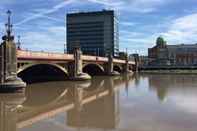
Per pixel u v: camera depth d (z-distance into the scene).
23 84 53.62
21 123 28.95
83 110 36.91
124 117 31.58
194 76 134.38
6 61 53.91
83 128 26.67
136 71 195.88
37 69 85.81
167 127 26.70
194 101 44.62
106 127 26.86
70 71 86.38
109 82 90.00
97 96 52.47
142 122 28.89
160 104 41.44
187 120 29.78
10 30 55.94
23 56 60.69
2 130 25.94
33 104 42.28
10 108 38.59
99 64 121.12
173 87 72.44
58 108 38.81
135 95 53.84
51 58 73.00
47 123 28.91
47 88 65.19
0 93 52.16
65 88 66.12
